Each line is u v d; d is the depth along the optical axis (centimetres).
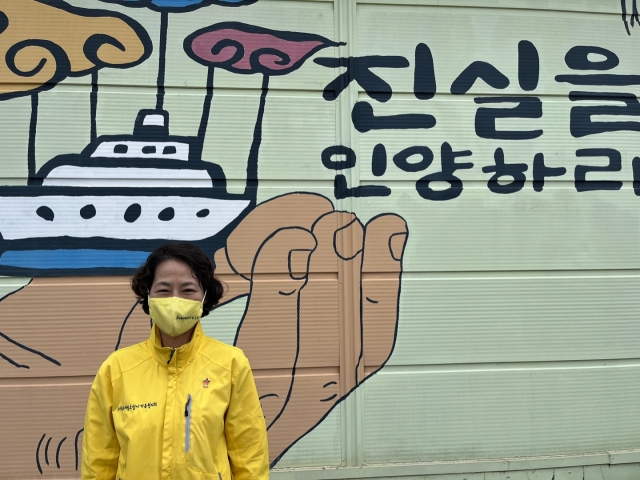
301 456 291
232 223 296
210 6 302
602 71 327
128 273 289
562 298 313
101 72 294
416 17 315
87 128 291
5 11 291
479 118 316
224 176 297
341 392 296
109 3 296
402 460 297
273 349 293
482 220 311
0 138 286
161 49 298
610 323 315
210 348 171
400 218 306
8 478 275
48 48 292
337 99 307
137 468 152
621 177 324
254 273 295
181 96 297
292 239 298
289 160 301
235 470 168
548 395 308
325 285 298
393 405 298
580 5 327
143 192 292
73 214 287
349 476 290
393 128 309
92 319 285
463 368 305
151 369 164
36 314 283
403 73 312
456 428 301
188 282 167
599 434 310
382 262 303
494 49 320
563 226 316
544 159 319
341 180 304
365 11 313
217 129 299
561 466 303
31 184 287
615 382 313
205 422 157
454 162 312
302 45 307
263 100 303
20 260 283
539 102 321
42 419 280
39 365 281
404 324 302
